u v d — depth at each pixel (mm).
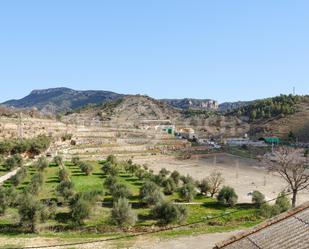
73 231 51531
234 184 100125
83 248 44656
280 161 101000
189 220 58719
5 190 62062
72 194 64250
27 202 53031
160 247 45781
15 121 156750
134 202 68562
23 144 114562
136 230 52875
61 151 131375
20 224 51625
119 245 46219
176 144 190000
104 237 49219
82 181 86562
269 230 14359
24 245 44781
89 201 59062
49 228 51875
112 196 69875
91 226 53156
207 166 138875
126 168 104125
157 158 152000
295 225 13938
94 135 176875
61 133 159375
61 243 46062
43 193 71625
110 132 191125
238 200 77188
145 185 70438
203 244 47062
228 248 14602
